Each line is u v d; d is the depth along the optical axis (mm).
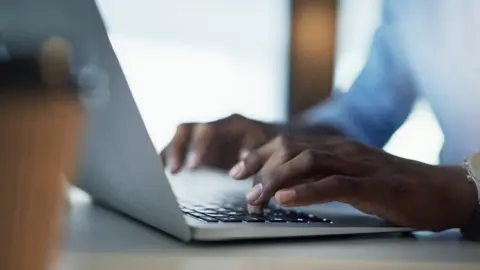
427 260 455
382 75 1497
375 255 468
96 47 368
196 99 1863
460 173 638
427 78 1461
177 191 776
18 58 183
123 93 389
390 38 1531
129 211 601
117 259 408
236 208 609
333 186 562
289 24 1938
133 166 469
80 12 348
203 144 1055
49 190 196
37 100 186
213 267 393
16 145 188
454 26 1428
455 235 613
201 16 1866
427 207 593
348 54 1969
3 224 193
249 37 1917
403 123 1462
